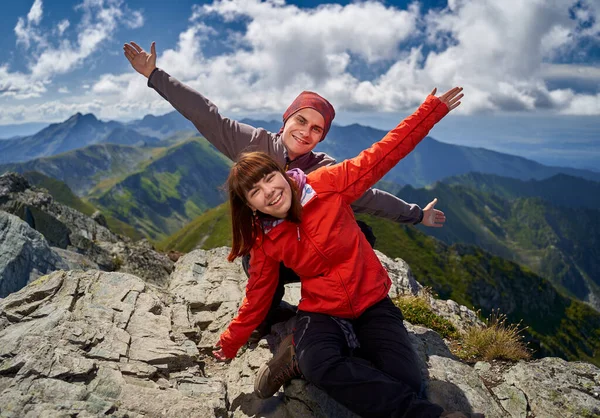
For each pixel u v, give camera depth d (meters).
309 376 1.24
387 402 1.12
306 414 1.39
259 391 1.46
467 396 1.58
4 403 1.14
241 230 1.33
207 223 62.56
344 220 1.34
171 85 1.57
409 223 1.89
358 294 1.35
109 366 1.45
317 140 1.55
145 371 1.50
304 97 1.53
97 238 7.55
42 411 1.13
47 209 7.40
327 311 1.35
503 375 1.81
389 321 1.37
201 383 1.58
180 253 6.09
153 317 1.90
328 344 1.27
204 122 1.57
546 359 1.88
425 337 2.04
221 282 2.69
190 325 2.04
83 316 1.73
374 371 1.18
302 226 1.29
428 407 1.09
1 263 3.50
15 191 7.65
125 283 2.14
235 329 1.49
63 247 5.57
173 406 1.31
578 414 1.53
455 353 2.10
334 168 1.37
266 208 1.23
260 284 1.41
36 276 3.77
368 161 1.36
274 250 1.33
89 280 2.10
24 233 3.95
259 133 1.59
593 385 1.69
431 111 1.42
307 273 1.35
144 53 1.58
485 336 2.08
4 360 1.37
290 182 1.26
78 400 1.22
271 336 1.90
